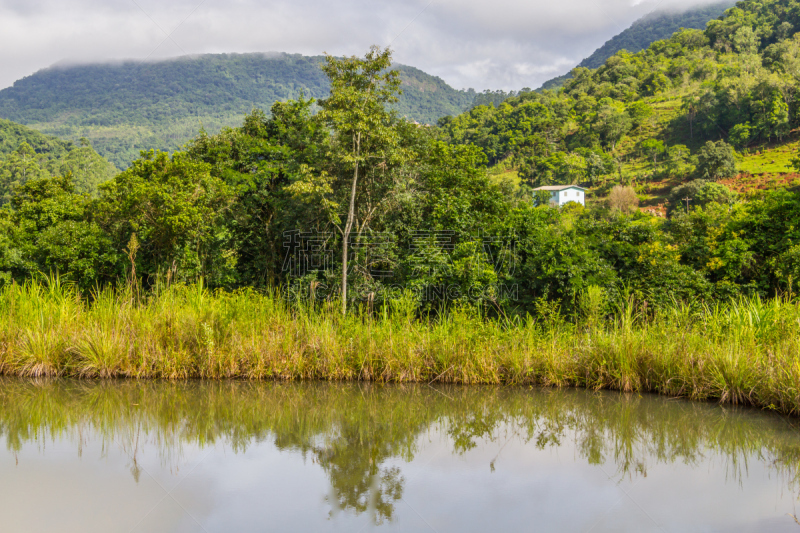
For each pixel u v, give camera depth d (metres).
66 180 21.36
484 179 17.41
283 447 6.73
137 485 5.54
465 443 6.91
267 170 18.47
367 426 7.52
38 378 9.47
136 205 15.54
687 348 8.70
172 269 16.00
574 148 105.56
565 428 7.41
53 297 10.84
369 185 15.09
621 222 15.20
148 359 9.57
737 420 7.37
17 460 6.18
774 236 14.75
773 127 80.94
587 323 10.50
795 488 5.45
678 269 13.95
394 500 5.23
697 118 96.62
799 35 113.44
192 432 7.22
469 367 9.50
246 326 10.12
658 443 6.80
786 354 7.97
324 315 10.66
